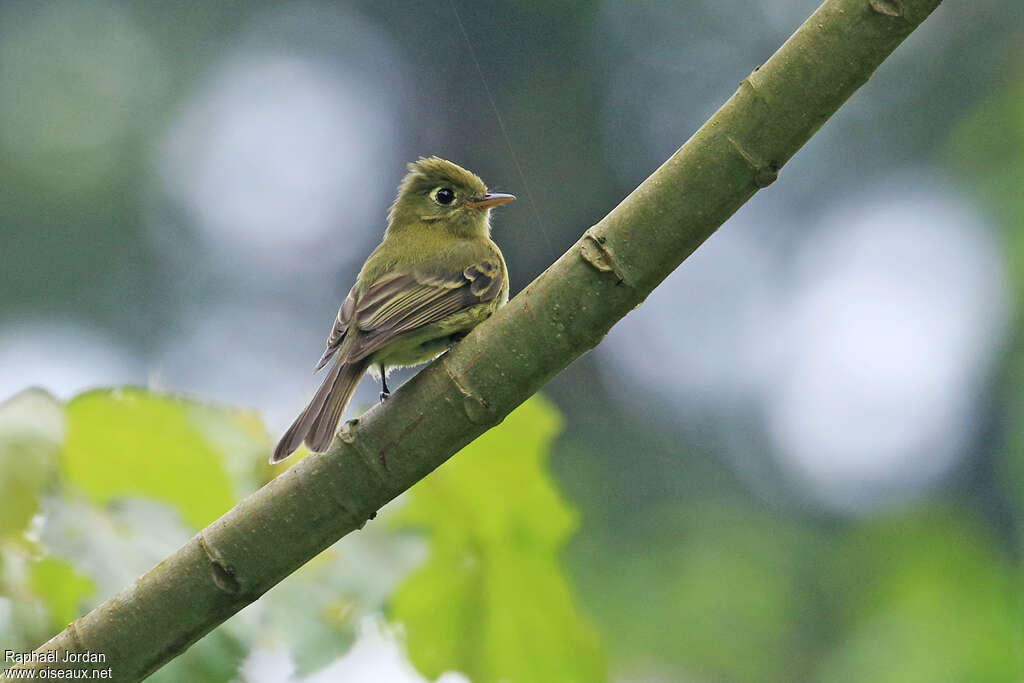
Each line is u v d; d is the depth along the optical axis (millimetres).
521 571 6223
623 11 22312
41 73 21500
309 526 5469
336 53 22516
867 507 15133
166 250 21141
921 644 11727
